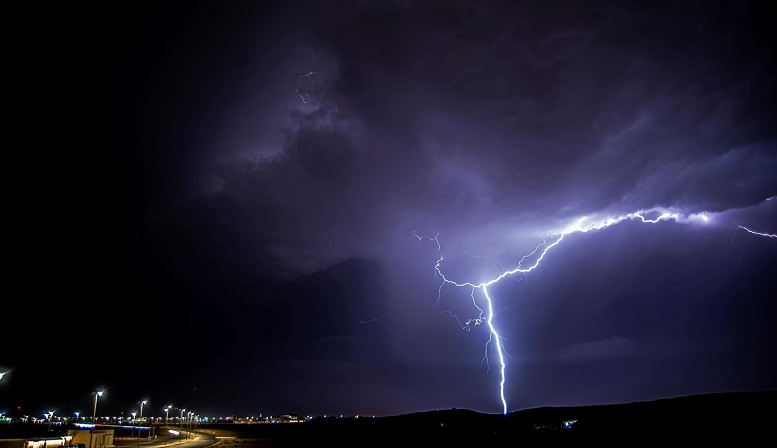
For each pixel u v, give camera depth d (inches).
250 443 2591.0
